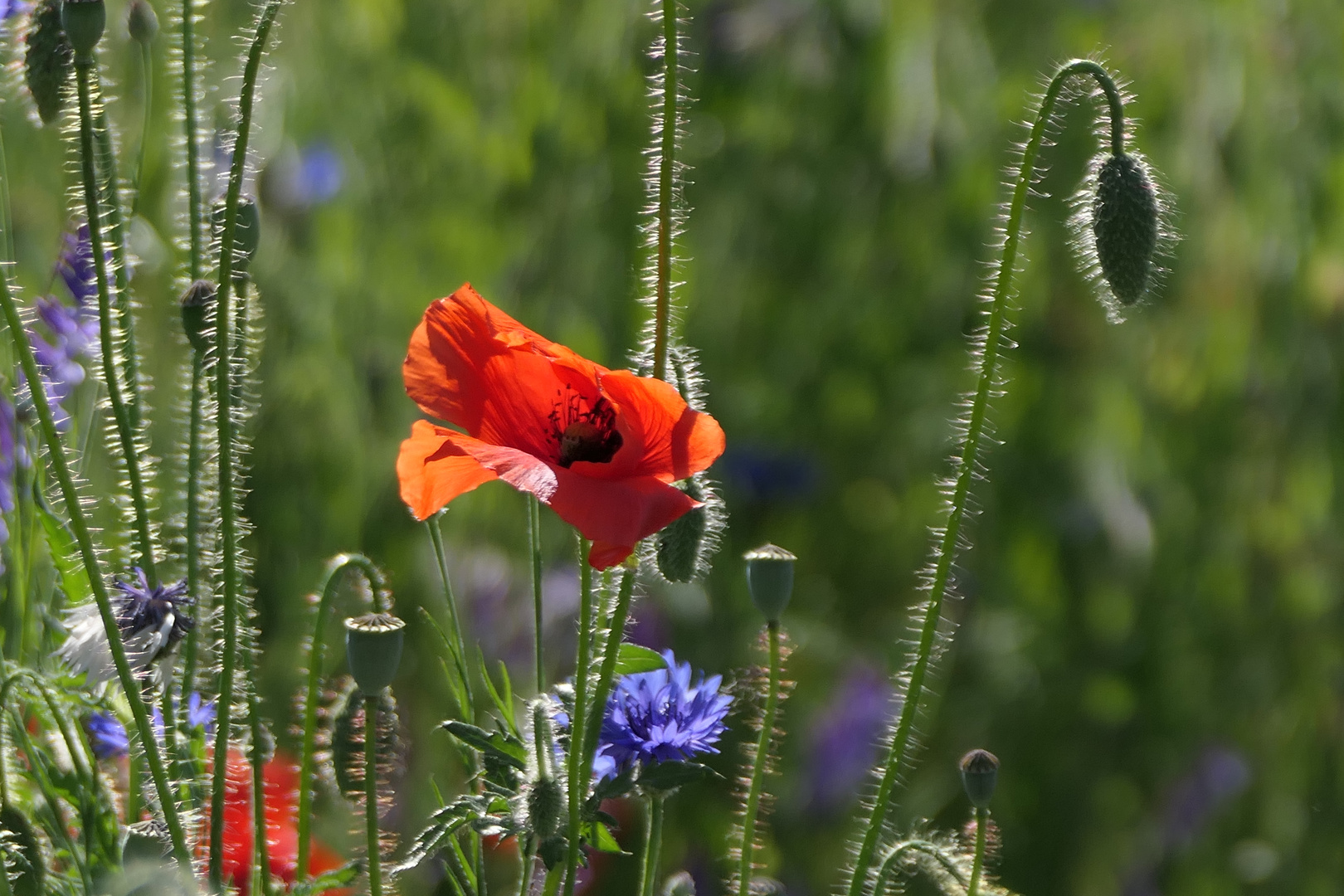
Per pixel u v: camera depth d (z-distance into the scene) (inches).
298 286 85.1
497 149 90.1
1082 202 56.5
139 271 66.8
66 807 56.1
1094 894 81.7
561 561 80.3
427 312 53.7
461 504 80.1
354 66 89.7
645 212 55.6
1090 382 89.2
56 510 58.1
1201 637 86.4
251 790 55.9
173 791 54.8
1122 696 85.0
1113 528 85.8
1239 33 87.7
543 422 54.2
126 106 71.6
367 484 81.7
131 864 53.2
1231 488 87.1
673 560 54.9
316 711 54.8
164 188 68.1
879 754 80.6
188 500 55.7
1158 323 88.4
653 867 55.6
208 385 55.7
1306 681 85.5
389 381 84.0
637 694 56.2
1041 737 84.6
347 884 55.5
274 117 85.5
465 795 55.0
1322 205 86.5
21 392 56.5
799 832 77.2
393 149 89.4
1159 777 84.1
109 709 55.3
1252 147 86.7
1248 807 83.8
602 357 87.7
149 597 55.0
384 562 79.4
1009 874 81.0
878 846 60.6
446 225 89.2
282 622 75.8
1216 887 82.2
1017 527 89.0
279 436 80.9
